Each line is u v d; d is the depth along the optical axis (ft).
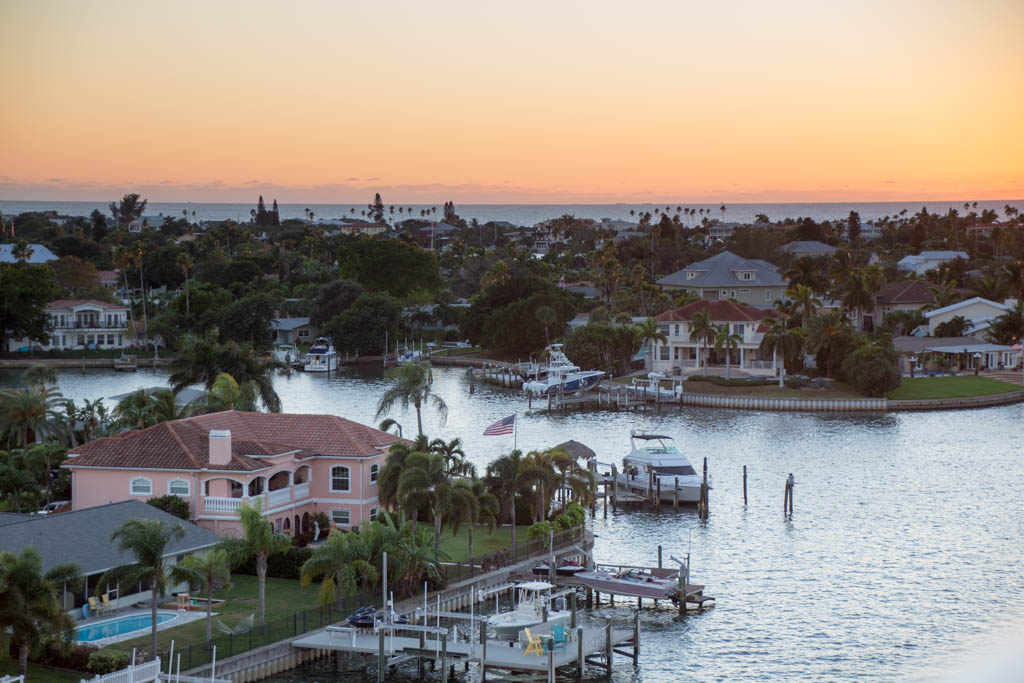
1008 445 444.55
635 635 219.41
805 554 291.79
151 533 194.29
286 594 235.20
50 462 318.04
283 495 267.18
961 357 647.15
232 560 208.85
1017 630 234.38
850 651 223.71
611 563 281.74
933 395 559.79
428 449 278.26
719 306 627.87
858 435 468.75
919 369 638.53
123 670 180.75
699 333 590.55
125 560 221.46
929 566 280.72
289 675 204.85
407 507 248.73
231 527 256.93
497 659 204.95
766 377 601.21
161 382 647.15
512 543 264.93
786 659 219.82
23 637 178.91
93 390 607.37
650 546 300.81
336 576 224.74
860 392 554.87
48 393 382.42
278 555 246.47
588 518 334.44
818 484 374.02
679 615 246.06
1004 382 602.44
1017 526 318.04
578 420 513.86
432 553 237.04
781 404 544.62
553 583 249.75
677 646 227.20
